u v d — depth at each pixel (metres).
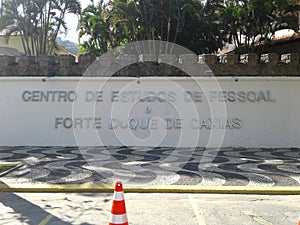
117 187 4.44
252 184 7.70
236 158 10.97
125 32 22.30
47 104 13.45
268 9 19.39
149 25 19.25
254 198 6.88
